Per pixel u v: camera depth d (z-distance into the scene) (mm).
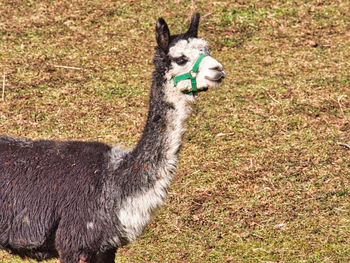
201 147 28297
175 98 17188
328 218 23594
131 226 17484
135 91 32844
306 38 38406
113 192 17375
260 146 28391
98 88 32938
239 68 35094
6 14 39719
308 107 31484
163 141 17203
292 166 26891
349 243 22078
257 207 24344
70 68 34625
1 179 17719
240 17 40156
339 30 39406
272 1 42281
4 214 17578
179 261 21312
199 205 24516
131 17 39969
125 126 29844
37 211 17422
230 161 27281
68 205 17344
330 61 36000
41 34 37812
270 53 36750
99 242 17438
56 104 31422
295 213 23938
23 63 34750
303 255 21516
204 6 41250
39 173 17703
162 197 17547
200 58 16906
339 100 32031
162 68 17172
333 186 25531
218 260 21359
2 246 18156
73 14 40000
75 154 18172
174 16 39844
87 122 30078
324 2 42438
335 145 28453
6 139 18859
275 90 32969
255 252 21781
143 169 17250
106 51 36438
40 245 17797
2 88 32250
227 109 31281
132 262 21328
